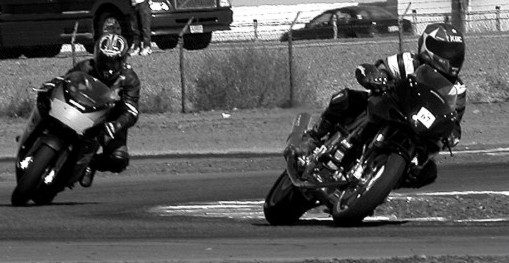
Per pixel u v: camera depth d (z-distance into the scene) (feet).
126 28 332.60
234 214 136.77
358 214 114.11
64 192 162.09
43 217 132.98
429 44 115.55
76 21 333.42
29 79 321.93
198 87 286.87
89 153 138.92
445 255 100.27
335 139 117.91
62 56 362.74
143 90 300.81
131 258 101.09
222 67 283.59
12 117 288.92
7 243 112.06
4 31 341.00
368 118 114.52
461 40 116.06
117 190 164.55
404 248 105.50
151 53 334.85
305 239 112.68
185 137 246.06
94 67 140.77
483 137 235.40
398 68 115.85
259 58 283.59
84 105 135.85
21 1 339.98
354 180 114.62
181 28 334.24
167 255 102.73
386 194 113.09
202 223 128.36
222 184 169.48
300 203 123.85
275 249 105.91
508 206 138.41
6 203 148.46
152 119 268.82
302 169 118.42
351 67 322.34
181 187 166.81
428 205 139.23
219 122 259.80
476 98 294.25
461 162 191.21
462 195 148.05
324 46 348.79
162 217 134.00
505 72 320.91
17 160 139.44
